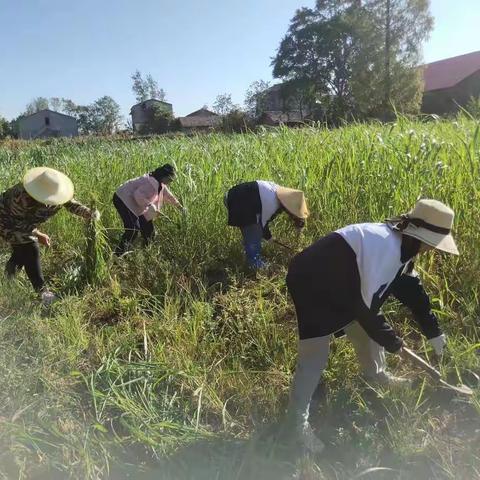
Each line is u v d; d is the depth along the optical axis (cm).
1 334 407
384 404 319
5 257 609
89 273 532
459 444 289
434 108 5125
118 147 1127
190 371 350
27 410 316
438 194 468
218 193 610
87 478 265
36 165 1105
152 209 598
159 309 448
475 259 416
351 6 4972
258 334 397
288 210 511
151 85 8712
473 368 346
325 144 676
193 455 279
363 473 258
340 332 333
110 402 322
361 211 514
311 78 5091
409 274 302
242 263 562
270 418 316
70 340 402
